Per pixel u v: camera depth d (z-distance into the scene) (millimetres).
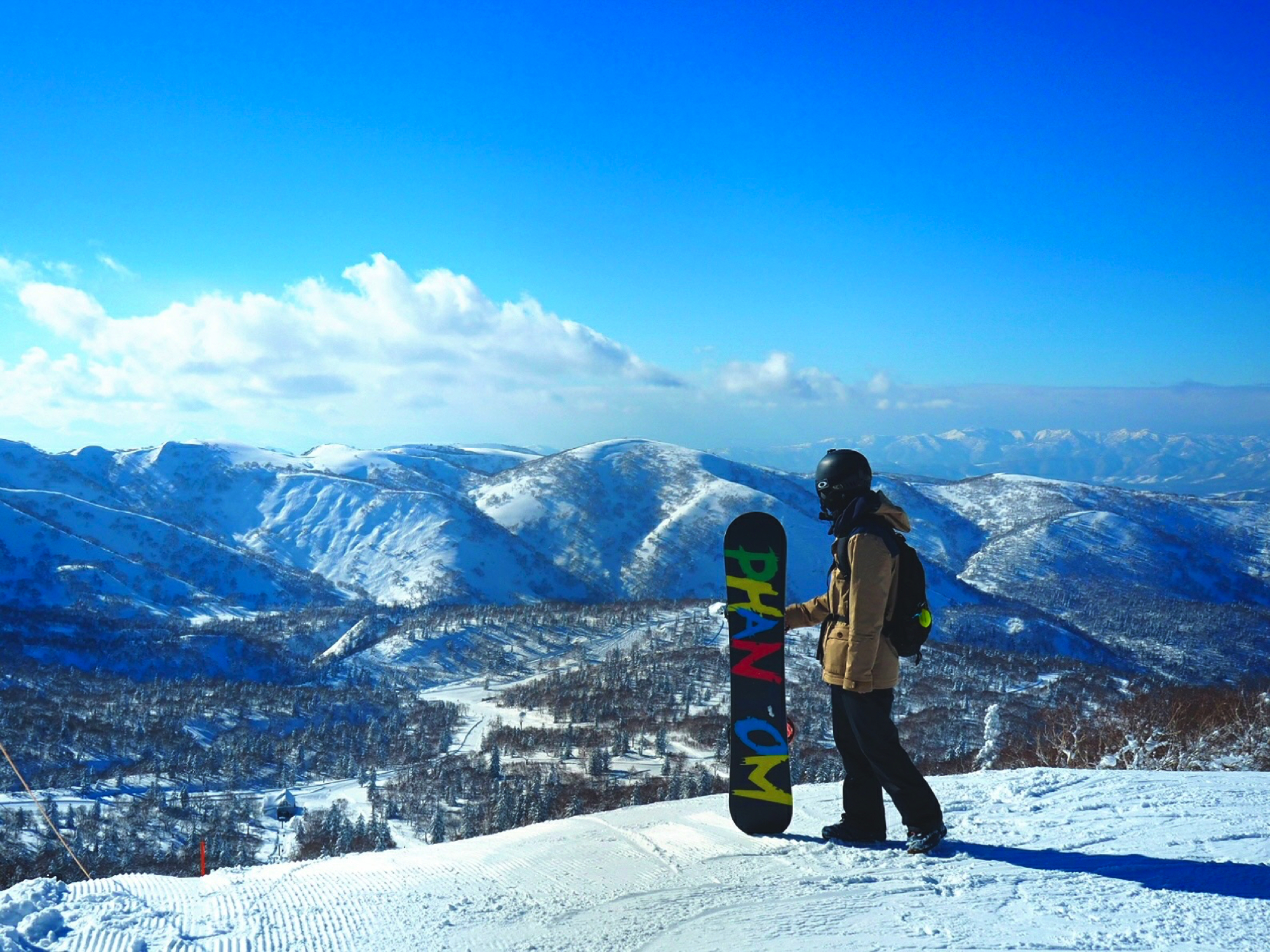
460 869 3842
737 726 3949
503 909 3254
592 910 3154
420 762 112750
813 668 79000
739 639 3947
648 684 143000
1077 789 4699
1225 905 2910
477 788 90938
